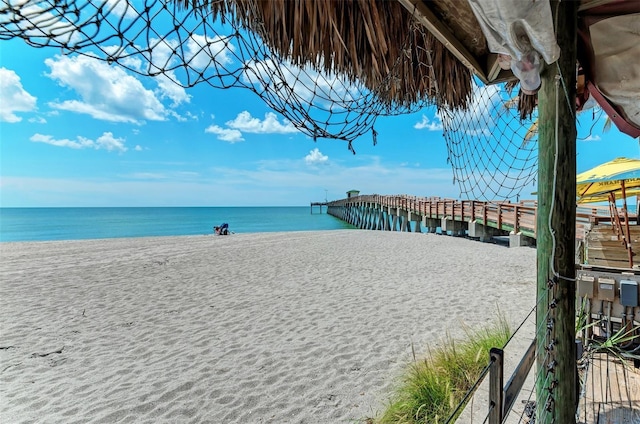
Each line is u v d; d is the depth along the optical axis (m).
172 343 4.54
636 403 2.09
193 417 3.07
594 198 4.89
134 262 10.09
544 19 1.02
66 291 7.01
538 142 1.50
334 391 3.39
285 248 12.93
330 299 6.32
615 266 3.64
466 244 13.32
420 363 3.37
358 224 38.19
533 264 8.95
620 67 1.59
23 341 4.65
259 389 3.46
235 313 5.64
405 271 8.57
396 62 1.83
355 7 1.61
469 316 5.23
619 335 2.54
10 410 3.19
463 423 2.26
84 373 3.82
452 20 1.72
